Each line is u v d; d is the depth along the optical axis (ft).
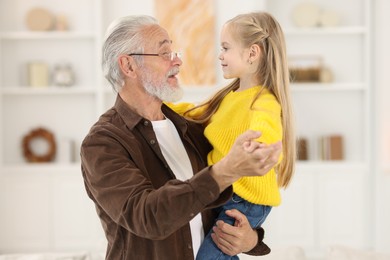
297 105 23.86
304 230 22.76
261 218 8.96
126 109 8.39
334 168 22.82
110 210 7.36
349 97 23.85
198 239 8.68
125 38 8.54
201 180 6.82
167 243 7.95
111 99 23.49
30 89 22.97
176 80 8.78
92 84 23.62
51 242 22.75
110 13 23.30
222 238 8.54
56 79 23.18
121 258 8.01
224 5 23.27
